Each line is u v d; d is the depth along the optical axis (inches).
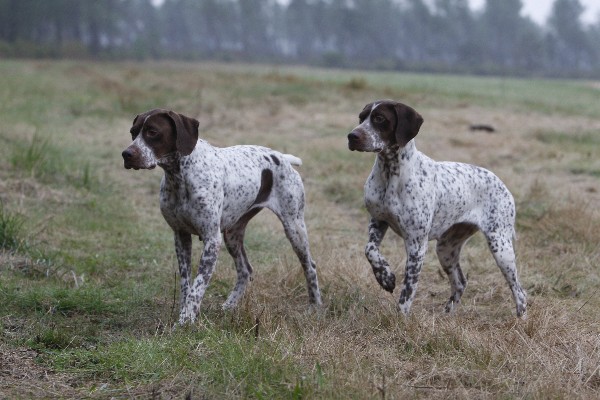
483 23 6574.8
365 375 265.9
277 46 7052.2
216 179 327.0
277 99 1198.9
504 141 837.2
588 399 259.8
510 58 6432.1
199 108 1048.2
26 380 272.2
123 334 319.3
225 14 6117.1
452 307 366.6
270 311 333.4
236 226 358.3
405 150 327.0
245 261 369.1
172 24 6530.5
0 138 724.7
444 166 346.0
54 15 4409.5
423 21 6446.9
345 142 801.6
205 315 325.4
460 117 1045.2
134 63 3432.6
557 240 481.1
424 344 299.7
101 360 285.1
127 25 6294.3
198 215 324.2
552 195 580.1
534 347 295.0
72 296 351.3
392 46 6505.9
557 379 267.7
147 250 446.9
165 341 295.4
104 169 652.7
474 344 296.2
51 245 441.1
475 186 349.7
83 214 510.3
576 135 917.8
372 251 335.9
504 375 273.9
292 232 359.6
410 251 335.0
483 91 1729.8
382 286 335.0
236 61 4591.5
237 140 809.5
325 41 6466.5
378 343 305.9
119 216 518.9
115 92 1238.3
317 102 1184.2
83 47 3752.5
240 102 1139.3
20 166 593.9
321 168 674.2
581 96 1736.0
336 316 339.9
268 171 353.1
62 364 284.2
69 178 594.6
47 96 1143.6
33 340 303.6
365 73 3238.2
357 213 556.4
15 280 374.9
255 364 272.4
